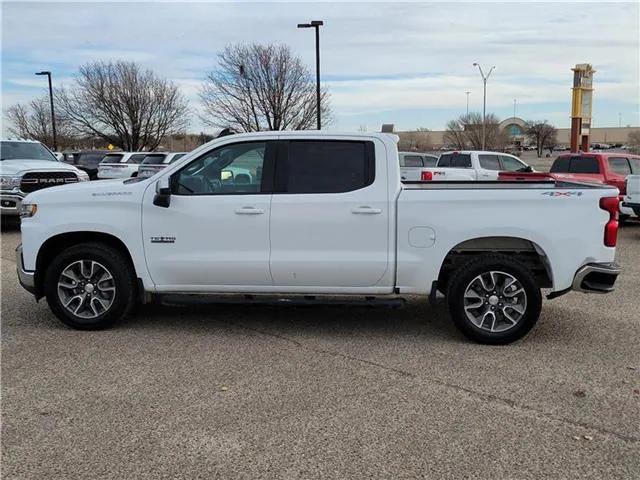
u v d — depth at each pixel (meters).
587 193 5.25
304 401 4.17
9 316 6.27
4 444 3.56
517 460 3.39
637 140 109.44
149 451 3.48
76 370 4.73
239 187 5.59
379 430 3.74
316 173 5.52
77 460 3.38
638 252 10.65
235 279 5.59
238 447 3.53
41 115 56.91
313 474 3.25
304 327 5.97
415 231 5.36
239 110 35.78
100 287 5.72
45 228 5.71
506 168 17.73
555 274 5.31
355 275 5.45
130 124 46.50
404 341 5.53
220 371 4.73
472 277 5.32
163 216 5.58
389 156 5.47
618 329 5.93
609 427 3.80
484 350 5.27
